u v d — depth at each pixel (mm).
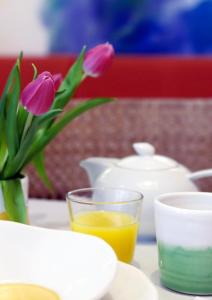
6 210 823
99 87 1399
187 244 728
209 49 1597
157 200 758
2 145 842
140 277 681
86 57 878
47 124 875
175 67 1408
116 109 1385
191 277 731
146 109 1384
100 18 1589
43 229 727
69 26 1593
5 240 722
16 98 804
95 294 629
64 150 1390
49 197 1402
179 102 1383
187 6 1580
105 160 959
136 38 1596
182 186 891
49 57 1414
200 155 1386
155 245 885
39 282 689
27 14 1590
